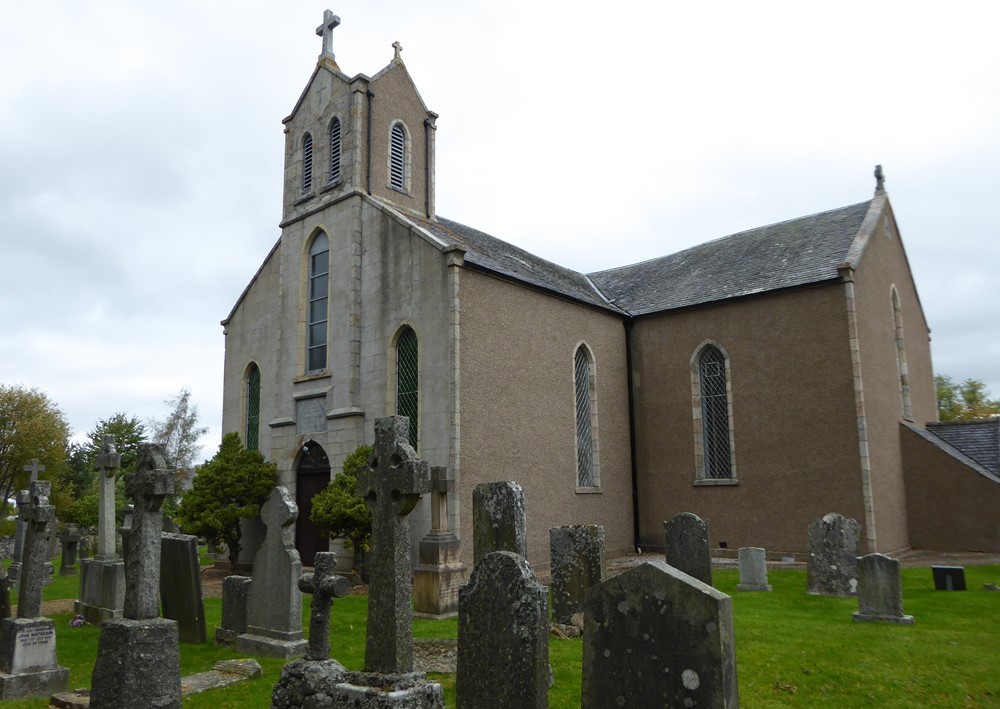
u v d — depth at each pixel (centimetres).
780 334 2262
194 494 2191
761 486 2242
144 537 754
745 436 2295
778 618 1212
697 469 2389
